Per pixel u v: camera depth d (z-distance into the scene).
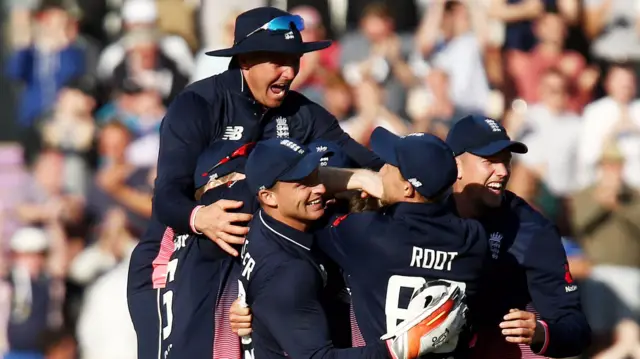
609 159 36.62
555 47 39.16
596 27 39.88
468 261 19.08
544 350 20.03
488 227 20.53
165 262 21.61
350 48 38.31
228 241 19.70
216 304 20.39
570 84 38.66
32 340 35.44
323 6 39.16
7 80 40.50
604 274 35.56
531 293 20.69
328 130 22.28
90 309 35.03
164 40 39.28
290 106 22.05
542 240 20.50
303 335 18.72
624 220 36.09
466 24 39.09
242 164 20.52
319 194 19.03
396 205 19.12
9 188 37.88
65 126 38.19
